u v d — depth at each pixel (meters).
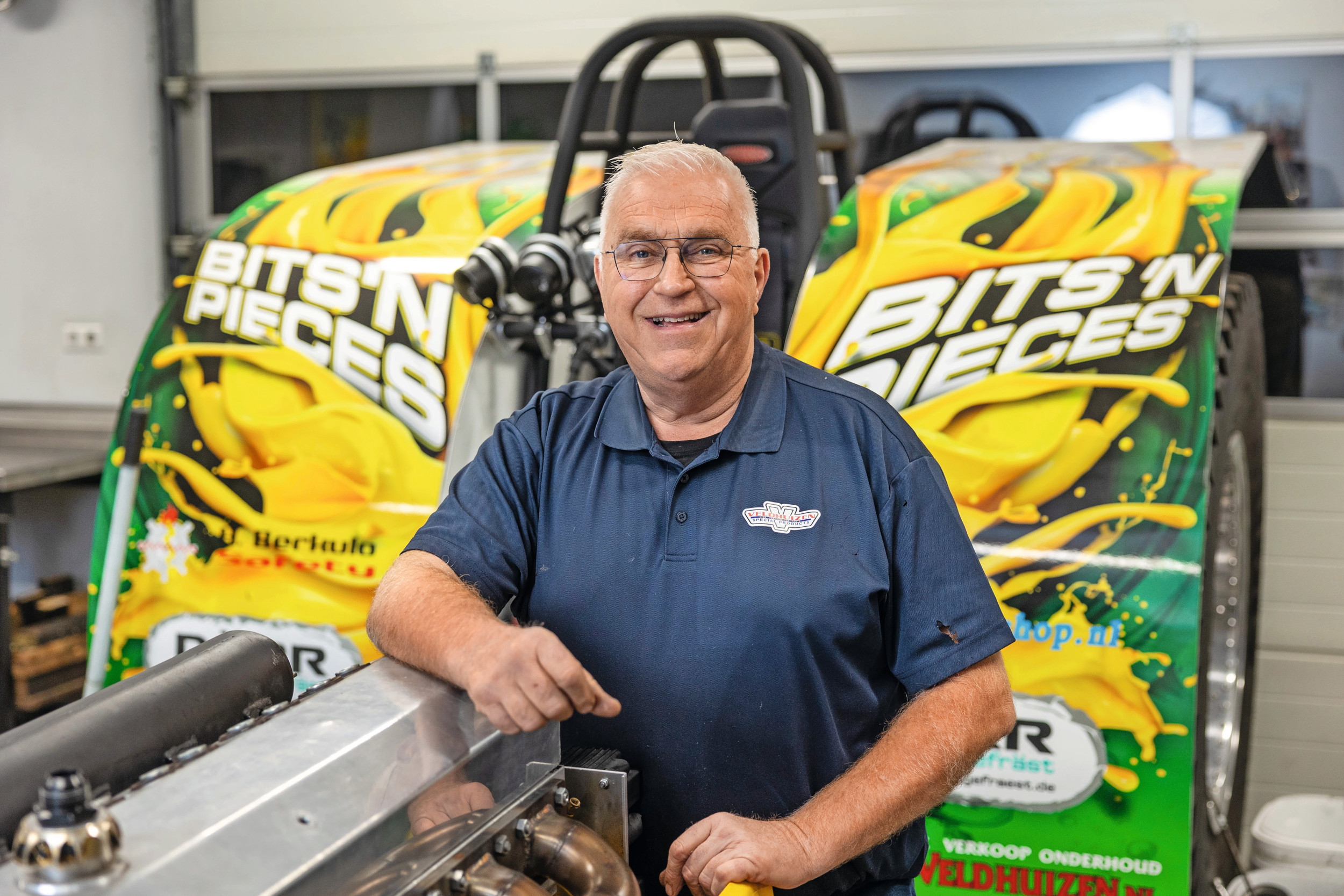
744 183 1.39
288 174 4.23
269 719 0.99
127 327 4.35
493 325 2.29
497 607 1.42
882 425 1.42
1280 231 3.58
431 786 0.93
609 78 3.98
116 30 4.21
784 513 1.37
